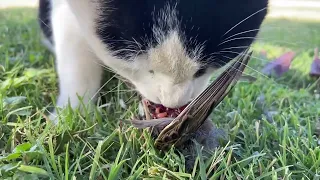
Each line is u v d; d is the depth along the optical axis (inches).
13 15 13.9
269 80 9.2
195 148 5.8
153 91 6.4
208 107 5.6
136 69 6.4
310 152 5.9
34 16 13.5
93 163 5.2
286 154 6.0
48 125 6.1
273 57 10.5
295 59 10.6
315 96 8.5
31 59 9.5
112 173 5.1
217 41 6.0
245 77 8.9
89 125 6.4
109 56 6.5
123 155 5.6
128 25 5.9
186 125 5.6
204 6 5.7
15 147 5.7
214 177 5.2
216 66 6.3
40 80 8.3
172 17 5.7
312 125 7.1
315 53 10.3
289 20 14.7
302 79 9.6
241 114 7.4
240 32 6.1
